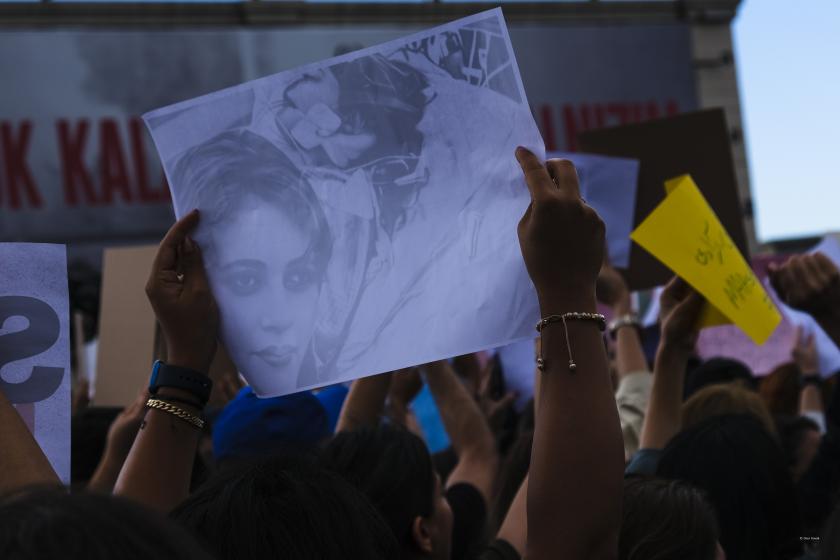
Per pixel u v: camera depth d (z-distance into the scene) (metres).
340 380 1.39
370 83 1.42
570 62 14.79
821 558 0.98
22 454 1.08
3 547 0.56
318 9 14.45
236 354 1.42
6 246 1.40
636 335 2.44
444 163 1.39
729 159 2.61
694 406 2.49
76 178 13.43
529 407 2.86
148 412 1.31
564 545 1.05
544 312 1.13
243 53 13.92
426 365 2.42
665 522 1.43
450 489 2.13
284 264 1.42
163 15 14.01
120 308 2.70
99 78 13.56
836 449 2.25
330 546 1.00
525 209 1.34
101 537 0.57
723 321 2.01
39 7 13.82
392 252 1.40
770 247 16.59
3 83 13.37
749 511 1.80
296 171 1.43
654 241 1.98
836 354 3.63
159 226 13.54
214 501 1.05
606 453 1.07
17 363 1.38
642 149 2.65
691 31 15.17
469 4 14.83
